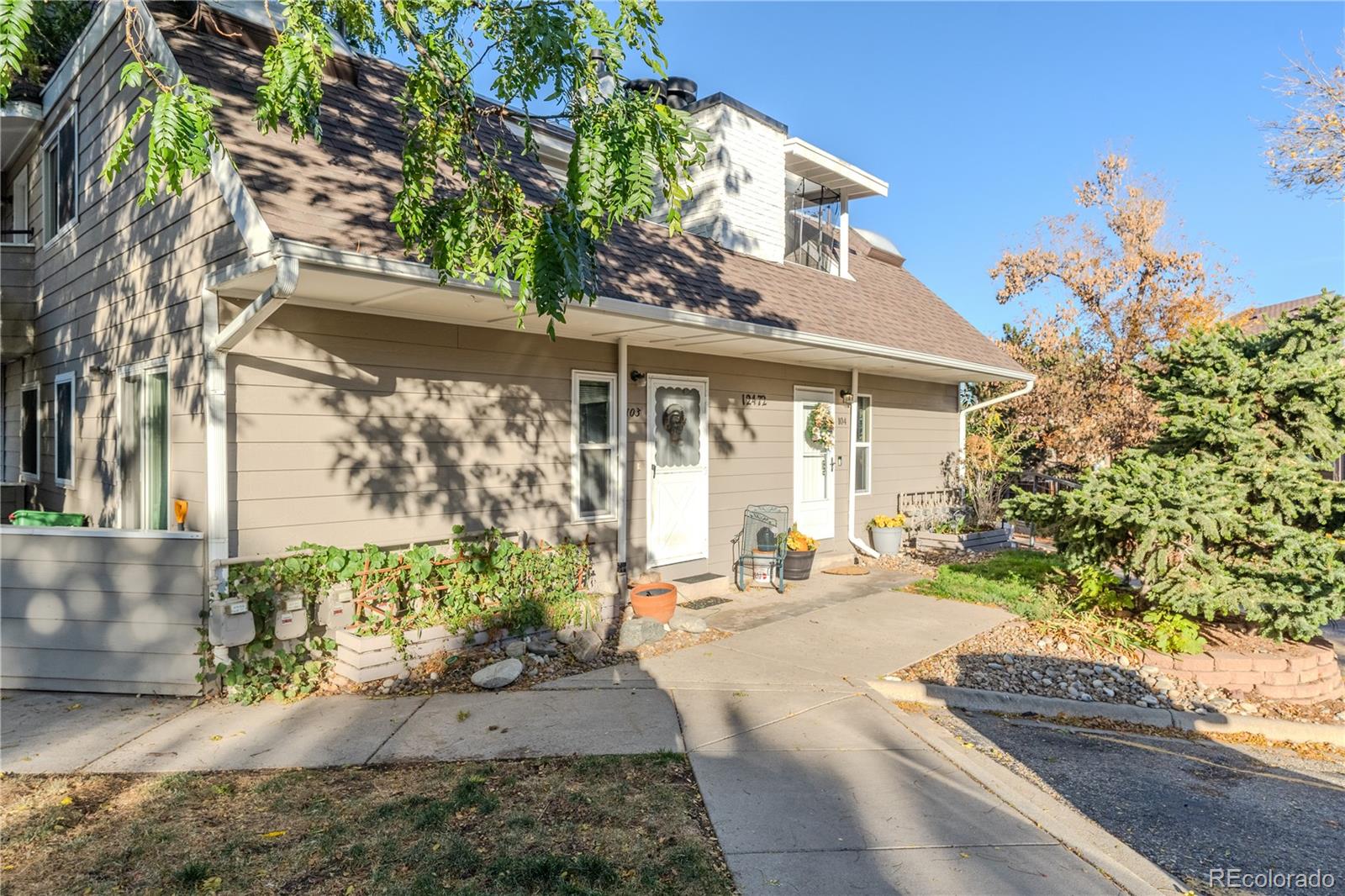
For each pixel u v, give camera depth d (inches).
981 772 155.2
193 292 204.8
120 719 179.9
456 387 250.4
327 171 207.2
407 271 183.2
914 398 498.0
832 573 378.6
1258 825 146.0
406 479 236.2
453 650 218.4
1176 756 184.9
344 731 169.8
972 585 331.3
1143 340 628.7
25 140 362.6
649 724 175.9
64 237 316.8
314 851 118.1
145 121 237.5
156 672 197.0
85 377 289.9
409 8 162.9
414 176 164.7
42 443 357.7
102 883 109.6
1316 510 248.5
